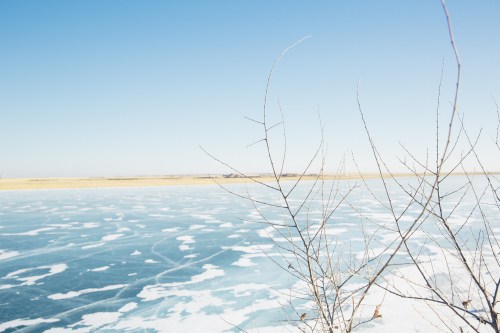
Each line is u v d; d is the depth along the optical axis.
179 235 14.62
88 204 26.31
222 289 8.20
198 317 6.71
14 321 6.68
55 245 12.91
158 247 12.55
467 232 12.05
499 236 11.22
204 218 19.23
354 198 24.91
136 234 14.88
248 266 9.96
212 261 10.66
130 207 24.44
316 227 14.52
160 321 6.60
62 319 6.75
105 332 6.20
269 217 18.27
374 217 17.03
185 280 8.95
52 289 8.40
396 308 5.94
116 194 36.53
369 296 6.52
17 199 30.02
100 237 14.27
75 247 12.59
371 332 5.16
